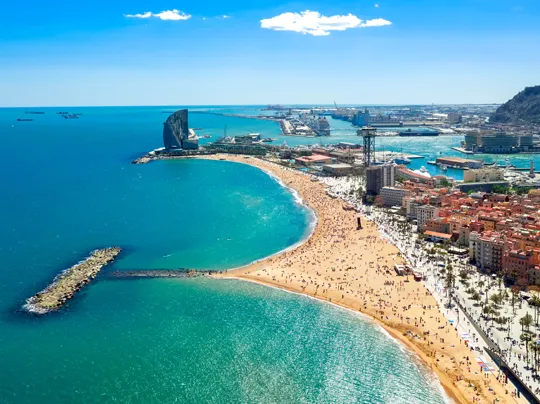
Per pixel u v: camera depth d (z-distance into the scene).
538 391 198.12
